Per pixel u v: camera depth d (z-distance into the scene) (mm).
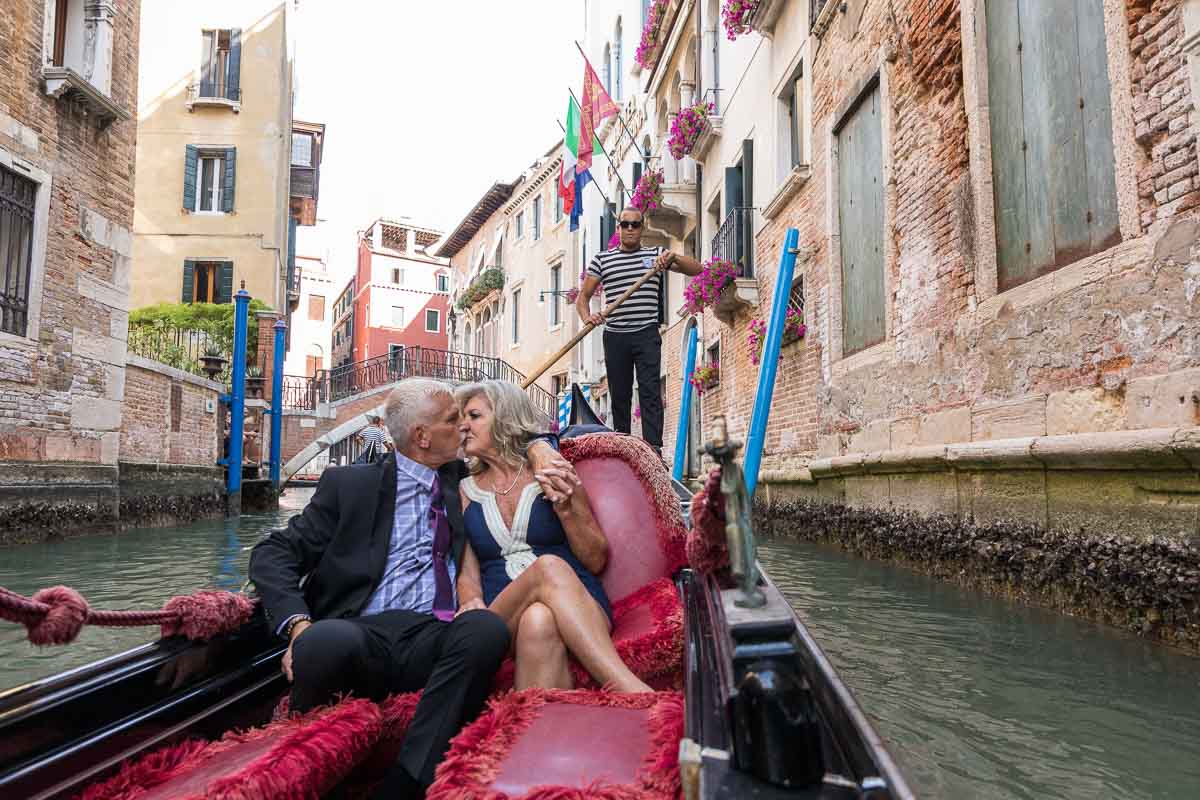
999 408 4770
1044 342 4355
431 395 2359
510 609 2131
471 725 1576
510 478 2488
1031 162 4629
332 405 21531
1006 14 4852
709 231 12750
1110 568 3586
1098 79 4062
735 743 1019
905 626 3834
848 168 7402
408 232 38625
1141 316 3641
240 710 2023
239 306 11047
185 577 5695
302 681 1865
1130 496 3607
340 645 1883
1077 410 4074
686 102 13477
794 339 8633
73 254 8352
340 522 2244
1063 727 2486
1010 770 2201
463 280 33344
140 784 1509
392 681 2021
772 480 8930
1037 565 4148
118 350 9078
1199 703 2625
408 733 1792
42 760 1428
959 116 5281
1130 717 2539
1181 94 3424
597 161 20531
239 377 11062
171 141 16938
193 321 15156
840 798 936
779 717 977
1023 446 4270
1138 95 3672
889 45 6258
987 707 2680
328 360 46750
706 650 1452
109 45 8953
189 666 1839
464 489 2492
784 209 9070
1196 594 3096
